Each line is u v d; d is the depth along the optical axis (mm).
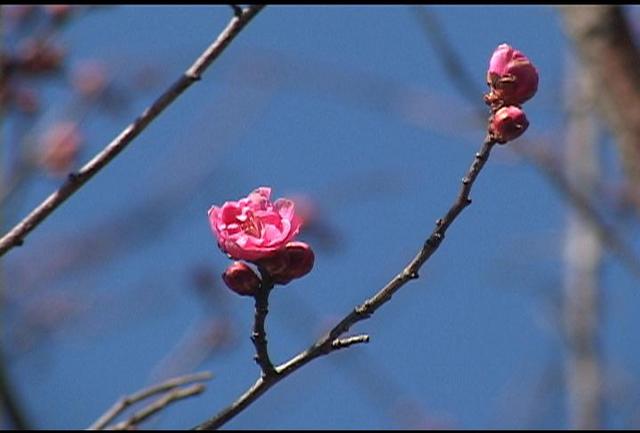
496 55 5648
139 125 6859
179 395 7500
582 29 10141
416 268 5617
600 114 10242
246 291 5719
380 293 5680
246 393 5953
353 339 5750
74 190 6758
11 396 10352
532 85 5602
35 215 6691
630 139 9938
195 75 6926
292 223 5707
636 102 9898
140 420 7438
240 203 5727
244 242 5602
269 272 5680
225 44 6961
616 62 9984
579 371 11898
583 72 11438
